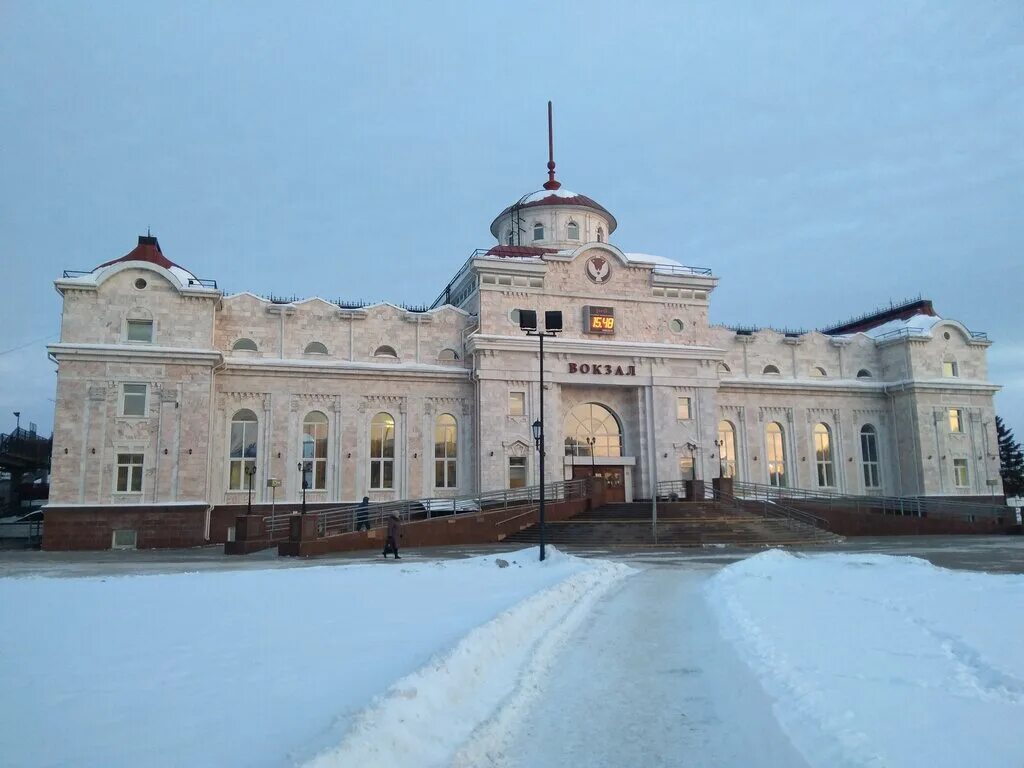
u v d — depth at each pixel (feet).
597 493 152.56
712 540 127.34
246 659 33.30
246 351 152.76
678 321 173.68
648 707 30.73
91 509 131.54
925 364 191.83
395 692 26.17
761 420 186.60
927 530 158.20
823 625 44.47
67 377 134.41
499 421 156.87
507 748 25.90
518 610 47.14
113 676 30.01
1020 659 34.37
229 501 146.92
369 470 155.43
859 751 22.26
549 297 164.55
